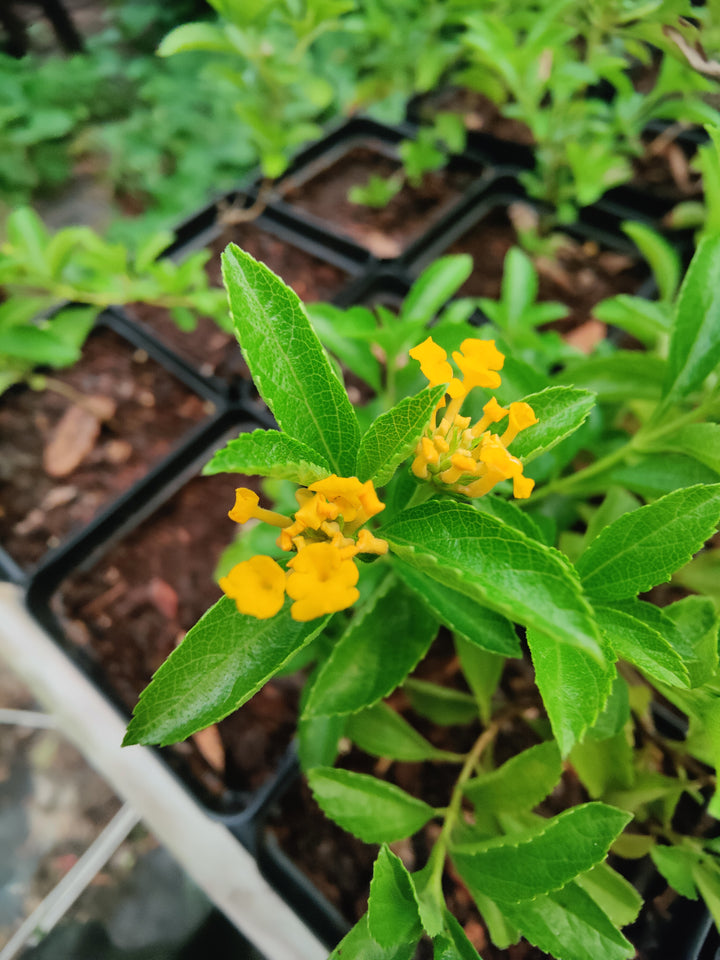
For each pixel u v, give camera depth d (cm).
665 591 24
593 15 25
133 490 29
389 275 36
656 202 36
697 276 16
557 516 21
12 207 46
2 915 28
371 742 19
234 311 12
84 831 30
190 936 26
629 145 31
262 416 31
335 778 16
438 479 12
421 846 21
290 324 12
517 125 43
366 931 14
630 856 18
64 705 25
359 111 46
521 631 23
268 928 20
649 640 13
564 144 32
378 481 13
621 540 14
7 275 27
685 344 17
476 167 41
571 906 14
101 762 24
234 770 23
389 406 21
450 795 22
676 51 23
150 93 47
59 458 31
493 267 37
